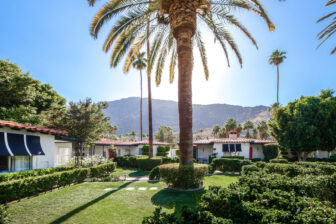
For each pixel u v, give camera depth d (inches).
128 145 1173.7
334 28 402.9
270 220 113.3
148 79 804.0
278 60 1507.1
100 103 739.4
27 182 299.9
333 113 737.0
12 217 218.2
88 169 490.9
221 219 112.8
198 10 417.4
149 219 114.6
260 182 198.4
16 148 354.6
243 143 1029.8
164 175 350.3
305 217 110.4
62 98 1095.6
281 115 791.7
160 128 2888.8
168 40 530.9
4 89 673.6
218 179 484.7
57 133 446.3
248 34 441.4
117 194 316.8
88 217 215.0
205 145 1146.7
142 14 418.6
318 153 920.9
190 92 351.9
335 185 224.5
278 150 934.4
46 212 233.5
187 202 259.9
